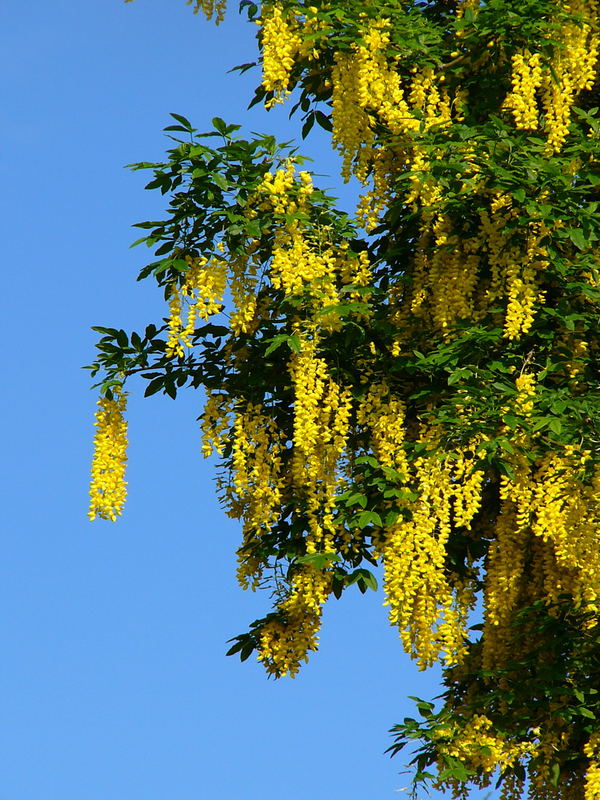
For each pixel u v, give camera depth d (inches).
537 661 516.7
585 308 538.6
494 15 541.0
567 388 503.2
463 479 529.7
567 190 510.9
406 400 546.9
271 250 524.1
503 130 516.7
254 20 609.6
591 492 480.4
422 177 515.8
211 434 538.0
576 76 545.6
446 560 542.9
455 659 509.7
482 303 536.1
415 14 585.6
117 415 521.7
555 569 519.2
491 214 528.4
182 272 507.5
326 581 526.6
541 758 510.3
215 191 499.8
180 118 487.8
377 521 502.0
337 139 535.5
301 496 537.3
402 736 517.0
